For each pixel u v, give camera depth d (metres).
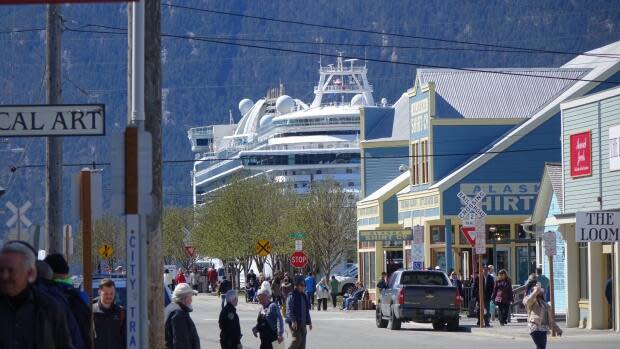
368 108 161.12
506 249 127.00
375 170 156.75
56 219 50.47
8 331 19.91
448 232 126.31
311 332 86.69
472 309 104.44
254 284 158.62
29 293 20.25
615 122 83.25
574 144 88.50
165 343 37.22
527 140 125.69
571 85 132.38
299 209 175.00
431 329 91.12
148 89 34.81
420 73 134.38
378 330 89.88
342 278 172.88
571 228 87.81
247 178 194.38
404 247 139.50
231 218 183.75
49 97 49.75
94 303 35.72
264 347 51.97
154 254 35.00
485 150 127.62
